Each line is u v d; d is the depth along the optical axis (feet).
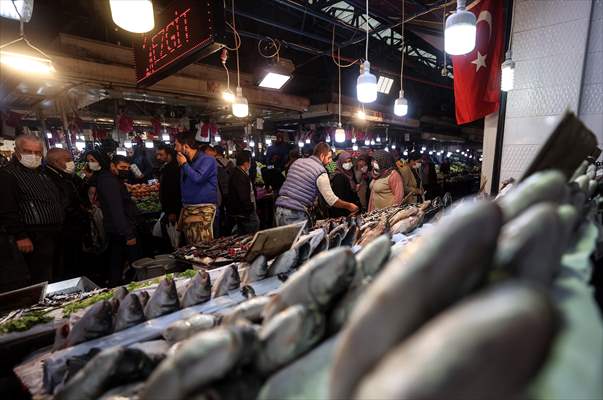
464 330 0.67
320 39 18.33
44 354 3.29
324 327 1.87
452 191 33.78
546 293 0.79
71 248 11.91
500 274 1.09
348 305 1.93
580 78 8.95
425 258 0.98
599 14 8.55
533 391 0.99
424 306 0.93
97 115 26.73
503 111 10.48
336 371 1.06
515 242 1.15
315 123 36.50
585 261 1.77
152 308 3.50
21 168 8.98
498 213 1.07
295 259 4.43
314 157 10.62
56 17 19.16
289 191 10.66
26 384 2.76
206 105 23.17
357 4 14.49
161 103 23.35
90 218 12.89
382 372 0.79
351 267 1.93
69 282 6.50
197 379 1.32
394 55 25.44
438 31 15.75
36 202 9.12
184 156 11.15
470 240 0.99
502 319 0.65
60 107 19.71
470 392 0.62
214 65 24.44
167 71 9.95
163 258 8.61
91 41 17.25
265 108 25.41
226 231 17.31
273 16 24.41
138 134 31.76
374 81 10.82
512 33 10.10
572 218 1.39
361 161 18.37
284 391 1.55
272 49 23.84
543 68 9.60
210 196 11.12
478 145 66.33
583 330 1.16
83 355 2.77
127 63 18.30
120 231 10.98
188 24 8.63
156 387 1.32
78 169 25.90
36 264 9.22
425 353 0.70
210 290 3.82
